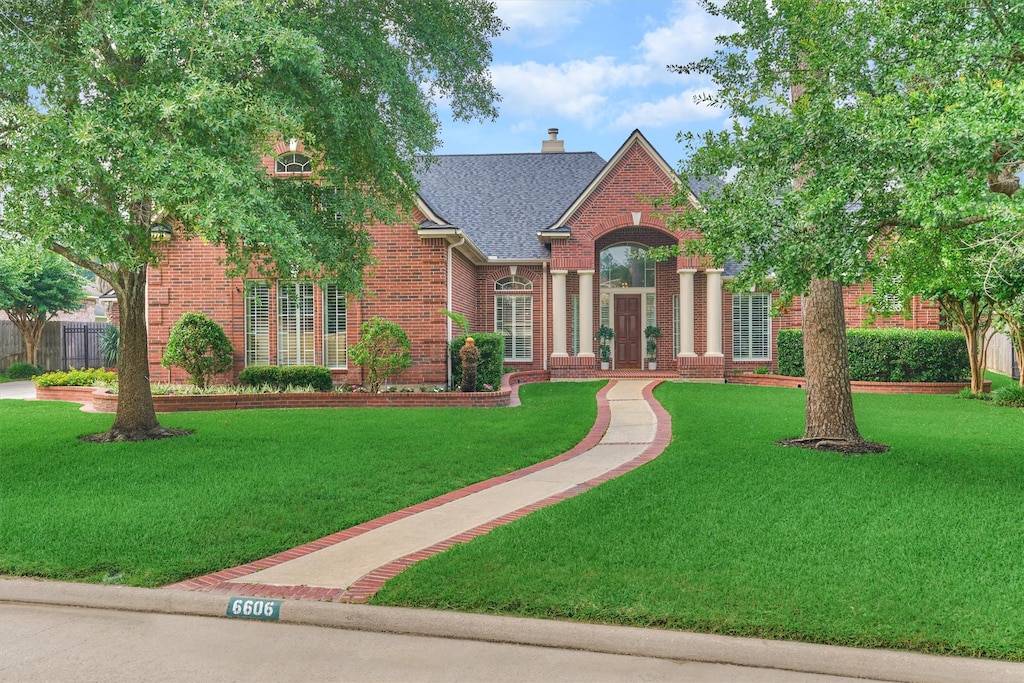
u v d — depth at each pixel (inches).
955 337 812.0
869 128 301.9
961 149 258.1
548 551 248.5
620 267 1032.2
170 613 217.8
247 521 295.0
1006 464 390.6
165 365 721.0
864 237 296.4
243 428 534.9
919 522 280.4
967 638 179.5
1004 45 301.3
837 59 369.4
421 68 495.8
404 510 319.9
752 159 375.6
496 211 1074.7
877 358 829.2
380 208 522.0
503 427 542.6
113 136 325.1
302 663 183.2
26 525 285.3
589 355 956.0
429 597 209.9
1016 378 928.9
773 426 526.6
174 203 346.3
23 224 345.7
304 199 488.1
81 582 230.5
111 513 303.7
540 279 997.8
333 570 239.8
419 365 760.3
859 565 232.1
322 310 775.1
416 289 761.0
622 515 293.0
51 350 1290.6
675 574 224.4
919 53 344.2
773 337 994.7
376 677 175.2
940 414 603.8
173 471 387.2
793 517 287.3
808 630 185.0
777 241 326.3
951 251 303.9
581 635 191.3
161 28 341.4
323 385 744.3
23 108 327.0
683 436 491.8
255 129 375.6
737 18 453.1
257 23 357.1
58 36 382.6
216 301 775.1
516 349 1004.6
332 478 371.6
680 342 957.2
